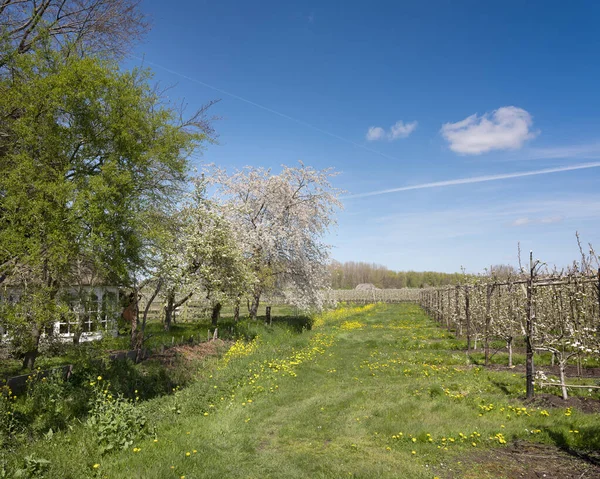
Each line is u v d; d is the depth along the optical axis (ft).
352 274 367.45
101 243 27.58
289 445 21.47
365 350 54.49
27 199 25.26
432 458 18.67
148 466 18.67
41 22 32.22
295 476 17.44
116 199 30.25
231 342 58.70
